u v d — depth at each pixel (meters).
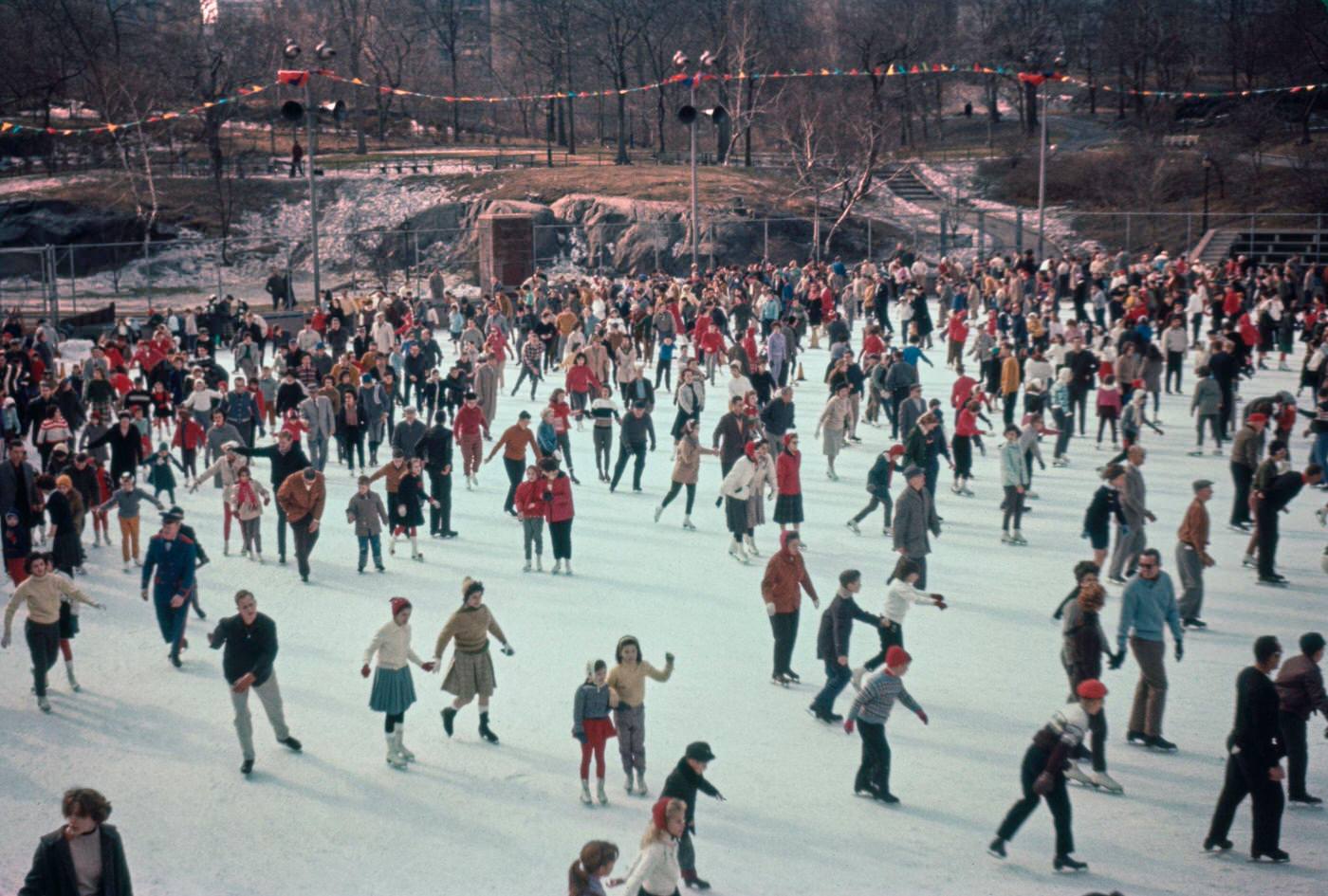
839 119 76.56
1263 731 9.73
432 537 19.72
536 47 98.19
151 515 21.64
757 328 41.81
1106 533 16.69
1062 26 100.69
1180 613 15.21
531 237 58.97
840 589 12.45
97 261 70.12
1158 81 89.12
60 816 10.79
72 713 13.05
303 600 16.56
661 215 66.06
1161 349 37.47
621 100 83.31
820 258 65.38
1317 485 22.91
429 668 11.79
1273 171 74.00
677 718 12.70
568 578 17.42
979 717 12.66
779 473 18.52
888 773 10.86
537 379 32.03
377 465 25.19
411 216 72.56
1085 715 9.61
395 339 36.97
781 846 10.12
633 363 28.84
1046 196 76.56
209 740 12.37
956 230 69.44
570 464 23.06
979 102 108.06
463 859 9.97
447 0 105.56
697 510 21.38
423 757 11.93
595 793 11.14
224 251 70.31
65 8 93.62
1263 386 32.62
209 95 75.38
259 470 24.81
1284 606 16.08
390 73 102.31
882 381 26.89
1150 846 10.12
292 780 11.44
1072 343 27.75
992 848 9.91
